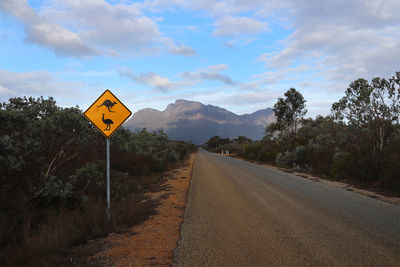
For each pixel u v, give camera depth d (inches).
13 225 172.6
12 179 215.2
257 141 1408.7
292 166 730.8
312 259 134.6
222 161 1048.2
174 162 984.9
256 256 139.9
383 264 127.8
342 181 445.7
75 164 278.4
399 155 403.5
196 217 227.6
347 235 172.2
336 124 605.3
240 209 252.1
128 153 594.6
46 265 129.3
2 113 220.7
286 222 204.8
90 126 268.1
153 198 328.8
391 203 273.4
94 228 187.9
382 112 468.1
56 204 228.7
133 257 142.9
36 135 249.9
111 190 323.0
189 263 133.0
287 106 1010.7
